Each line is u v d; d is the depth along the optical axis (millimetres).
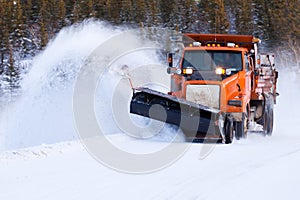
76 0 87250
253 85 21078
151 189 10453
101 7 87562
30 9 85250
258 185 10992
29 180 11008
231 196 10008
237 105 18500
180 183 11062
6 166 12492
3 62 71812
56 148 14875
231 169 12789
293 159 14453
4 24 79938
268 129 22109
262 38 93500
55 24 85625
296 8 92500
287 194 10234
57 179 11156
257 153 15625
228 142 18234
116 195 9883
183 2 94625
